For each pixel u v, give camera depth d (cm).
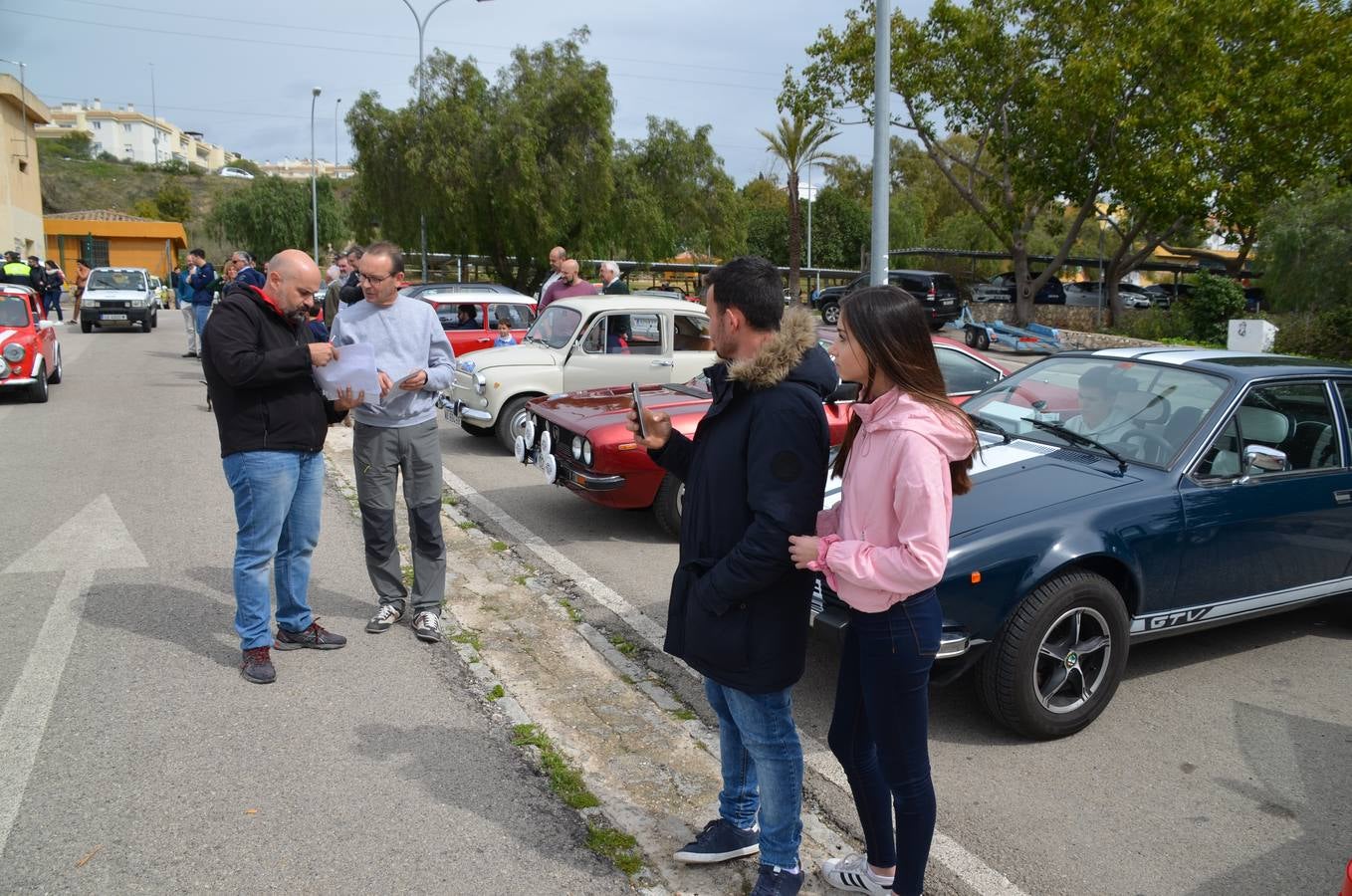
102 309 2353
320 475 446
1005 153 2805
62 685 414
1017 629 383
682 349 941
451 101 2730
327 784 344
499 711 407
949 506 248
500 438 938
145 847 304
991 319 3148
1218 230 3050
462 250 2869
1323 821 347
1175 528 421
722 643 259
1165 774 379
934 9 2728
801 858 313
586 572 600
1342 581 493
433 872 297
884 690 254
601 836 317
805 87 2897
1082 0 2619
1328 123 2492
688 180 3103
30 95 4134
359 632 485
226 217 6041
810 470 248
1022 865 317
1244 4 2527
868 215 5572
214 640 467
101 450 922
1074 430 487
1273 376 479
